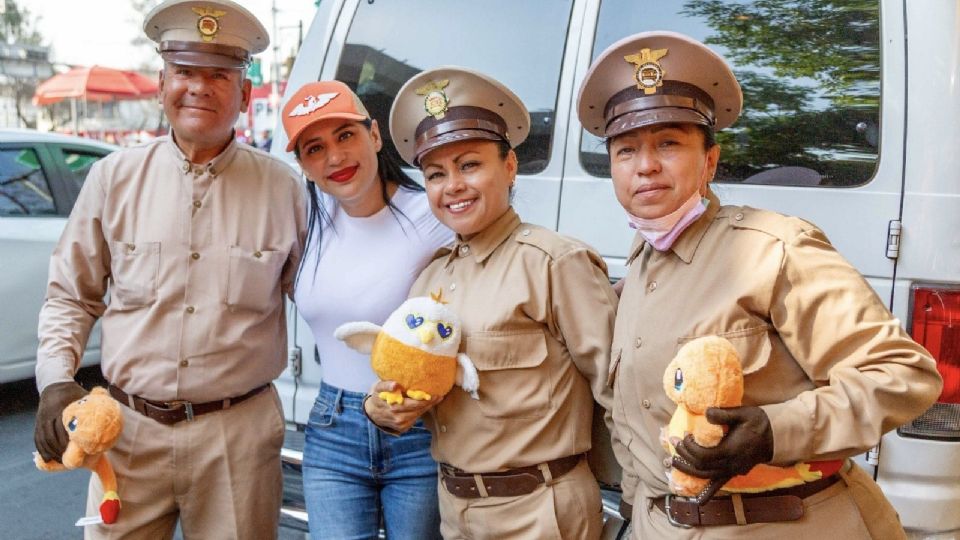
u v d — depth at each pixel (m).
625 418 1.59
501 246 1.78
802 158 2.27
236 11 1.95
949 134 2.05
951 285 2.03
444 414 1.77
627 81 1.52
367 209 2.03
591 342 1.67
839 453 1.30
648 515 1.59
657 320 1.49
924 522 2.06
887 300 2.10
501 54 2.72
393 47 2.93
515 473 1.70
